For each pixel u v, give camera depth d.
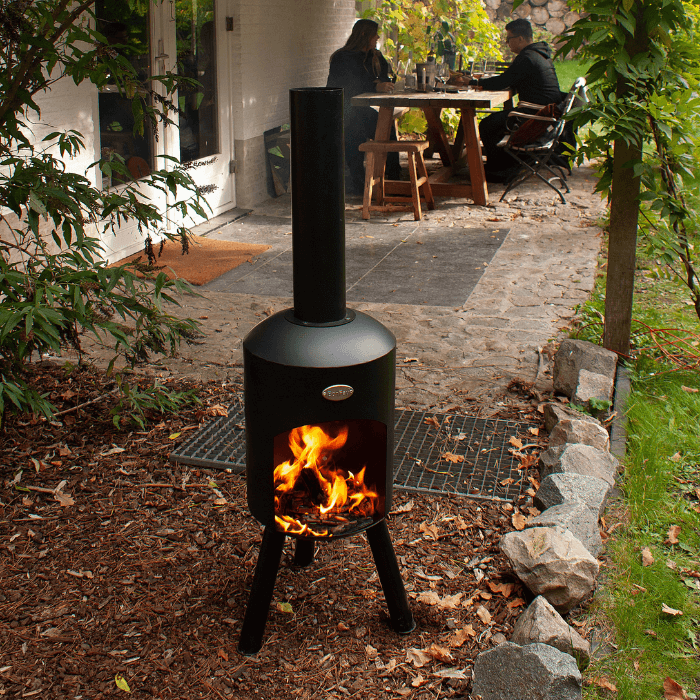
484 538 2.74
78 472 3.11
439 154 9.51
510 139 7.91
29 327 2.55
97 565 2.58
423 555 2.65
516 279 5.58
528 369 4.09
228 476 3.11
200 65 6.66
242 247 6.32
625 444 3.33
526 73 8.14
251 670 2.17
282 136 8.08
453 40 10.50
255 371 2.05
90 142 5.24
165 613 2.38
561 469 2.93
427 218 7.33
